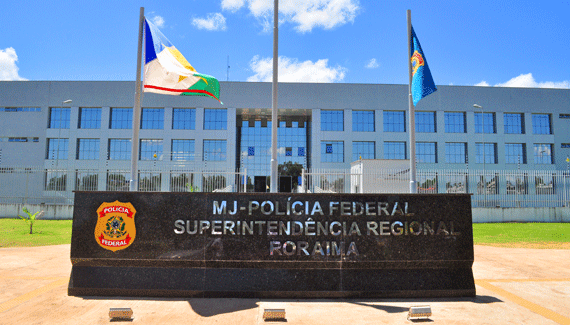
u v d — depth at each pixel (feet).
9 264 25.79
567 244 40.42
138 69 27.30
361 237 17.80
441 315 15.11
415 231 18.01
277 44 25.43
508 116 125.08
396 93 122.72
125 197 17.90
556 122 125.39
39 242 38.45
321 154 119.24
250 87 120.98
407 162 63.36
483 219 73.92
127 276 17.43
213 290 17.16
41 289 18.80
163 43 28.27
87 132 119.03
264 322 14.03
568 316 15.17
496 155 122.72
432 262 17.87
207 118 119.75
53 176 111.86
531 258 30.42
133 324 13.73
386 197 18.10
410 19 28.43
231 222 17.71
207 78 28.43
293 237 17.67
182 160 117.39
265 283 17.26
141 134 118.62
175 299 16.88
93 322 13.93
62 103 120.47
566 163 123.85
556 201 78.02
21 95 120.78
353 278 17.49
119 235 17.66
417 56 27.61
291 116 131.13
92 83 120.67
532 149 123.65
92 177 91.61
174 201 17.87
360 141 120.26
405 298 17.40
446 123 122.83
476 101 123.75
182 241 17.58
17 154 118.52
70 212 71.41
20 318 14.30
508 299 17.61
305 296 17.19
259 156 128.36
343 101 121.29
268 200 17.88
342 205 17.93
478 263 28.12
